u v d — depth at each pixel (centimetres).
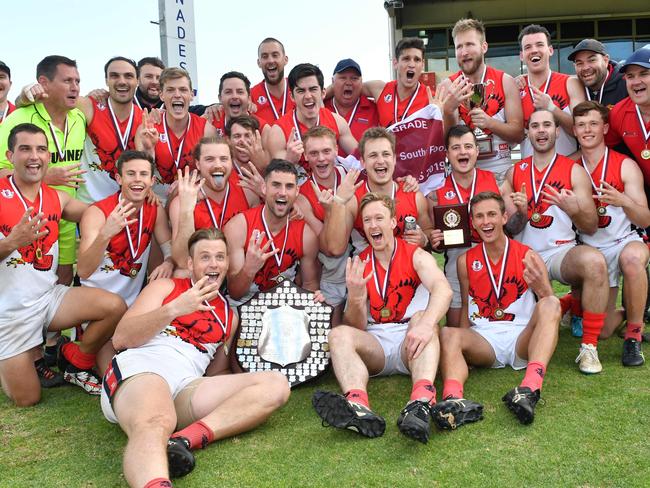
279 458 309
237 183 504
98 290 429
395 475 285
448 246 475
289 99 652
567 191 459
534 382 350
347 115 623
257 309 427
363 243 488
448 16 1608
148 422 291
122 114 544
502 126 548
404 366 412
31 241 397
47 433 362
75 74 499
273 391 340
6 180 434
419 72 579
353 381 356
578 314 504
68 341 470
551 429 325
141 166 451
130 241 463
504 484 272
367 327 423
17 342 407
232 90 602
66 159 517
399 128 525
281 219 459
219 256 380
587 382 394
